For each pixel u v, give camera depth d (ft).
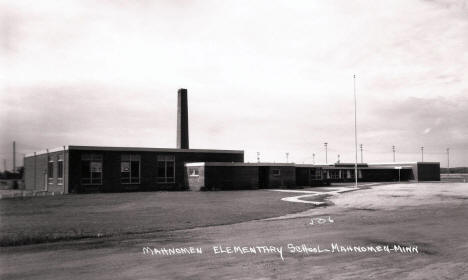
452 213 69.77
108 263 33.65
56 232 49.26
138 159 146.20
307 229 51.85
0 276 29.78
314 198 105.19
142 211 74.08
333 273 30.53
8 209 78.28
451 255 36.42
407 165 245.04
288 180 161.48
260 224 56.65
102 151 139.74
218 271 31.17
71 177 134.31
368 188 153.69
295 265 32.99
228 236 46.52
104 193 132.36
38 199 104.99
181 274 30.32
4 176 255.29
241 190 143.64
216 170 145.07
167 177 151.53
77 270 31.48
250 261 34.35
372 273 30.50
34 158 171.83
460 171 499.92
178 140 187.11
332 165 225.97
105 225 55.67
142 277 29.55
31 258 35.45
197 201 96.58
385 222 58.29
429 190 139.13
